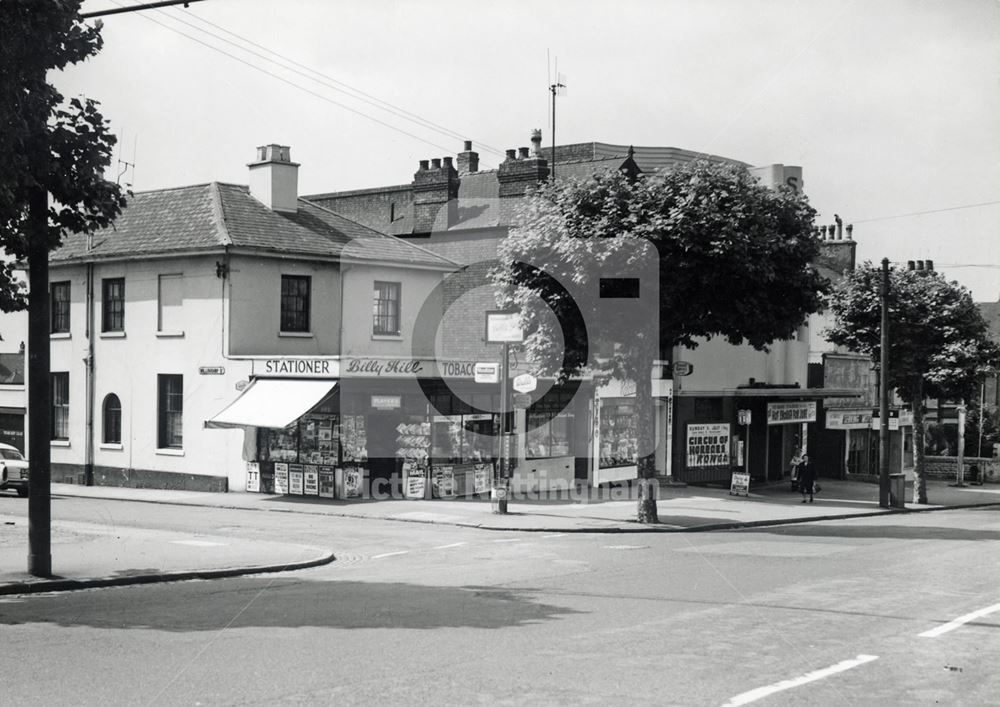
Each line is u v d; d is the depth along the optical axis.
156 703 7.78
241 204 35.66
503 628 11.14
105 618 11.80
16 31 12.96
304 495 30.94
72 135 14.44
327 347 34.91
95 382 36.84
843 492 40.25
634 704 7.93
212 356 33.19
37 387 14.98
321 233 35.75
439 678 8.68
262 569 16.75
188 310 33.94
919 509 36.12
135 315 35.59
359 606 12.78
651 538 22.91
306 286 34.66
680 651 9.96
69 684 8.38
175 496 31.66
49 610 12.48
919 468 39.34
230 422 29.50
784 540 22.50
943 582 15.28
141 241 35.12
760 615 12.16
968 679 9.02
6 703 7.76
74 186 14.66
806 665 9.44
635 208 24.12
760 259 23.91
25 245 14.58
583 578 15.76
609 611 12.41
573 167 40.44
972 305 39.03
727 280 24.31
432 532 23.59
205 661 9.30
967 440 59.19
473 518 26.06
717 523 26.19
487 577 15.95
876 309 38.72
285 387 30.45
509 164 38.25
